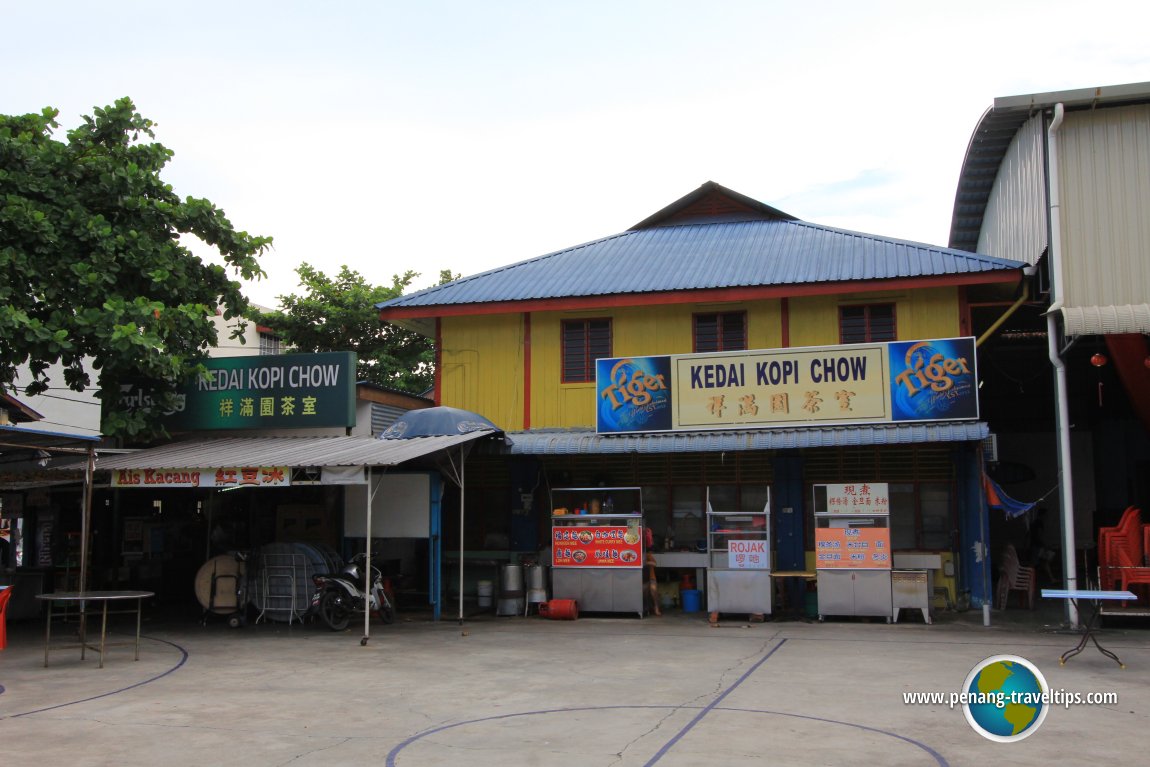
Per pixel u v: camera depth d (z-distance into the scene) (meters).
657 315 18.62
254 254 18.16
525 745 7.89
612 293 18.12
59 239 15.48
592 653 12.91
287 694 10.21
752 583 15.98
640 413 17.23
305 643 14.05
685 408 17.06
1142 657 11.93
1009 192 19.11
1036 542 20.52
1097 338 17.12
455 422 16.50
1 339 14.48
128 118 17.22
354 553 18.14
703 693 10.04
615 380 17.45
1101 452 21.61
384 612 16.22
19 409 17.83
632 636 14.55
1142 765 7.16
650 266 19.72
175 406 17.61
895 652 12.68
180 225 17.06
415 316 19.41
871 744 7.79
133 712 9.34
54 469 14.54
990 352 21.02
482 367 19.33
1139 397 16.83
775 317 18.06
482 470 19.55
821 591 15.78
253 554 16.19
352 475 14.06
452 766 7.29
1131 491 21.17
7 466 16.20
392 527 16.58
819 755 7.46
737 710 9.15
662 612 17.48
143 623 16.52
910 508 17.38
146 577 19.78
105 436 16.41
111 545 20.02
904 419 15.98
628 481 18.67
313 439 17.23
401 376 29.22
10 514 19.38
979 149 19.27
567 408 18.77
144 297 16.22
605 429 17.38
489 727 8.57
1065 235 15.21
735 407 16.83
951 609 16.81
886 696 9.77
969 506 16.83
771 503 17.78
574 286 18.89
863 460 17.59
